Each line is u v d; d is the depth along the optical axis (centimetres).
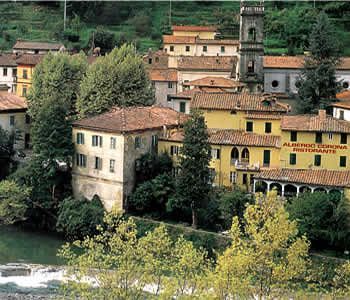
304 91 14988
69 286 6731
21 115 14800
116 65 14512
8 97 15075
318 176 11094
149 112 12775
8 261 10538
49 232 11994
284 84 15888
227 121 12312
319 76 14850
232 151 11900
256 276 5894
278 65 15888
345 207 9950
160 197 11394
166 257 6306
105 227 11162
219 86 15238
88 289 6500
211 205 10988
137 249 6156
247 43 15538
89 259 6203
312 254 9812
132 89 14488
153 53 19400
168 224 11050
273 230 5859
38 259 10700
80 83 14888
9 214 11838
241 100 12444
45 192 12212
